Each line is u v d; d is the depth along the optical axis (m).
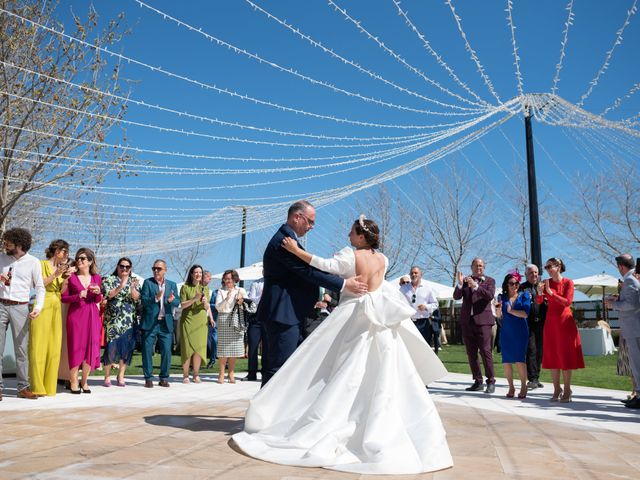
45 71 10.51
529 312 7.38
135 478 2.62
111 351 7.45
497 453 3.52
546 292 6.62
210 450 3.33
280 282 4.20
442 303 26.03
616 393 7.45
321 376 3.60
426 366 3.93
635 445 3.90
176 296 7.86
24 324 6.00
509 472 3.00
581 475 2.96
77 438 3.63
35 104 10.06
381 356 3.46
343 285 3.71
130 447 3.36
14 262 5.98
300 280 4.21
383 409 3.25
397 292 3.96
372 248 4.01
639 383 5.99
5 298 5.88
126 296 7.54
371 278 3.85
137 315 7.68
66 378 7.09
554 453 3.55
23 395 5.97
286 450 3.19
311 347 3.65
